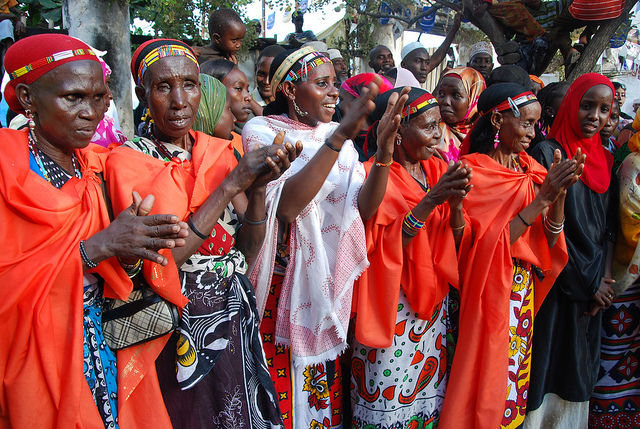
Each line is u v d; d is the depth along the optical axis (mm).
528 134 2781
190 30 6328
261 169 1703
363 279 2387
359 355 2547
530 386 3033
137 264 1605
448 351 2781
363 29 9750
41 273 1448
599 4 5770
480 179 2736
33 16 8062
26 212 1464
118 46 4656
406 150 2609
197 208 1797
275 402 1944
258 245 2018
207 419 1811
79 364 1472
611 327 3283
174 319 1693
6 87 1582
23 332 1436
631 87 11625
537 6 6816
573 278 2928
